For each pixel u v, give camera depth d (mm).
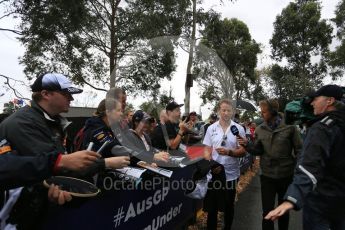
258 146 4312
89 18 17109
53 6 14062
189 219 4609
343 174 2707
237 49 25391
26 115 2086
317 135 2602
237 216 6027
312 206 2777
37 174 1704
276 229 5125
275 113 4258
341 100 2977
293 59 34688
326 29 33188
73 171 1804
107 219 2547
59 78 2248
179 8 18125
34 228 1973
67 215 2158
